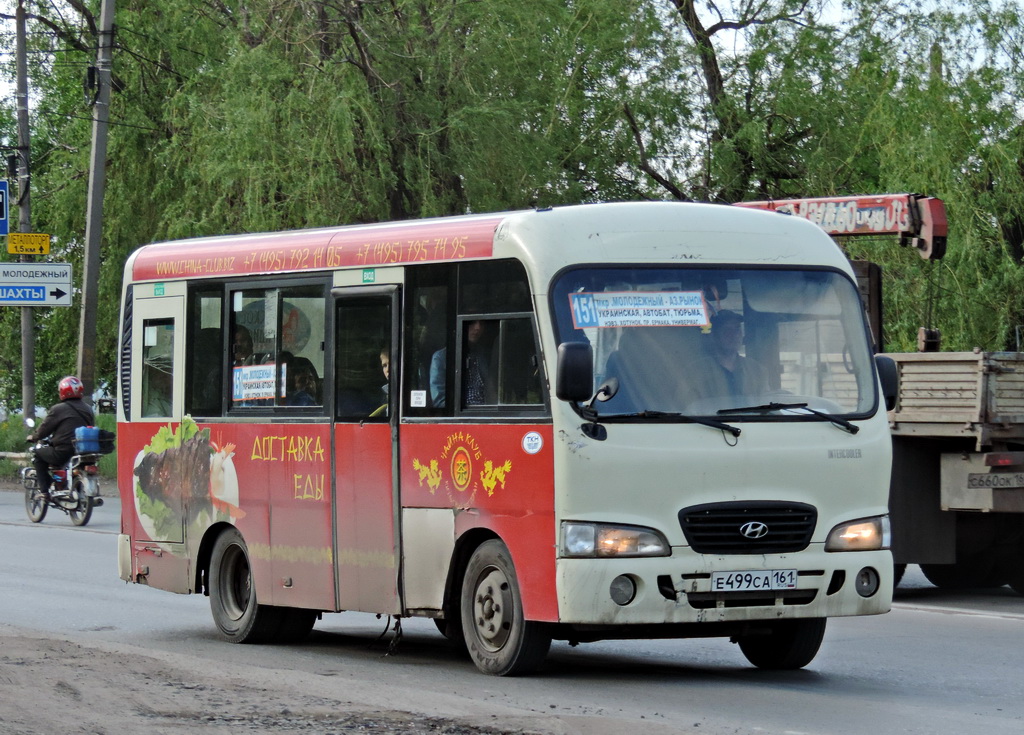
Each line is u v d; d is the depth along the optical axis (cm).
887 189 3494
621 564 1219
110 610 1872
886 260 3416
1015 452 1858
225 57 4159
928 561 1908
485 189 3606
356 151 3562
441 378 1354
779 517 1266
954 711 1158
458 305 1343
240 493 1580
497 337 1305
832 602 1281
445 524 1343
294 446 1511
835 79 4266
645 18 4147
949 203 3344
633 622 1221
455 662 1438
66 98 5159
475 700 1107
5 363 6519
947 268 3344
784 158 4369
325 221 3494
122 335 1769
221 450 1608
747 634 1319
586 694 1219
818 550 1279
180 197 4203
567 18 3966
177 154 3972
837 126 4197
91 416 3228
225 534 1617
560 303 1261
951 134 3409
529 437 1261
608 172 4222
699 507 1245
